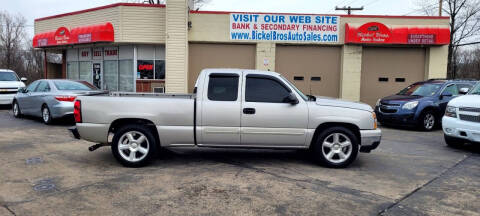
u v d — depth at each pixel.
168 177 5.50
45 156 6.80
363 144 6.21
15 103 12.83
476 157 7.39
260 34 15.60
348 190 5.02
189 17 15.53
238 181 5.34
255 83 6.23
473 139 7.64
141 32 15.64
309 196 4.72
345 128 6.22
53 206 4.24
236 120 6.07
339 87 16.19
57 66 20.80
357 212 4.20
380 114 11.98
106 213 4.05
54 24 18.17
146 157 6.08
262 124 6.09
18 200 4.43
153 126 6.19
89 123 6.08
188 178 5.46
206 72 6.23
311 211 4.21
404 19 15.70
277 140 6.15
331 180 5.48
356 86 15.84
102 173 5.69
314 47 16.02
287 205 4.38
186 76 15.29
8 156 6.75
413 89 12.64
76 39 16.27
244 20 15.55
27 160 6.46
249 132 6.09
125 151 6.14
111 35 15.49
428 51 15.95
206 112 6.04
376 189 5.09
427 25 15.46
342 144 6.21
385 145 8.71
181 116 6.05
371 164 6.65
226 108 6.05
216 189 4.94
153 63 16.47
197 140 6.12
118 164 6.28
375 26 15.15
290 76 16.08
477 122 7.61
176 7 15.05
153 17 15.64
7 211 4.07
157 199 4.52
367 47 16.02
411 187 5.23
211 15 15.59
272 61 15.70
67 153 7.09
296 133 6.12
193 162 6.54
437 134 10.77
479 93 8.46
